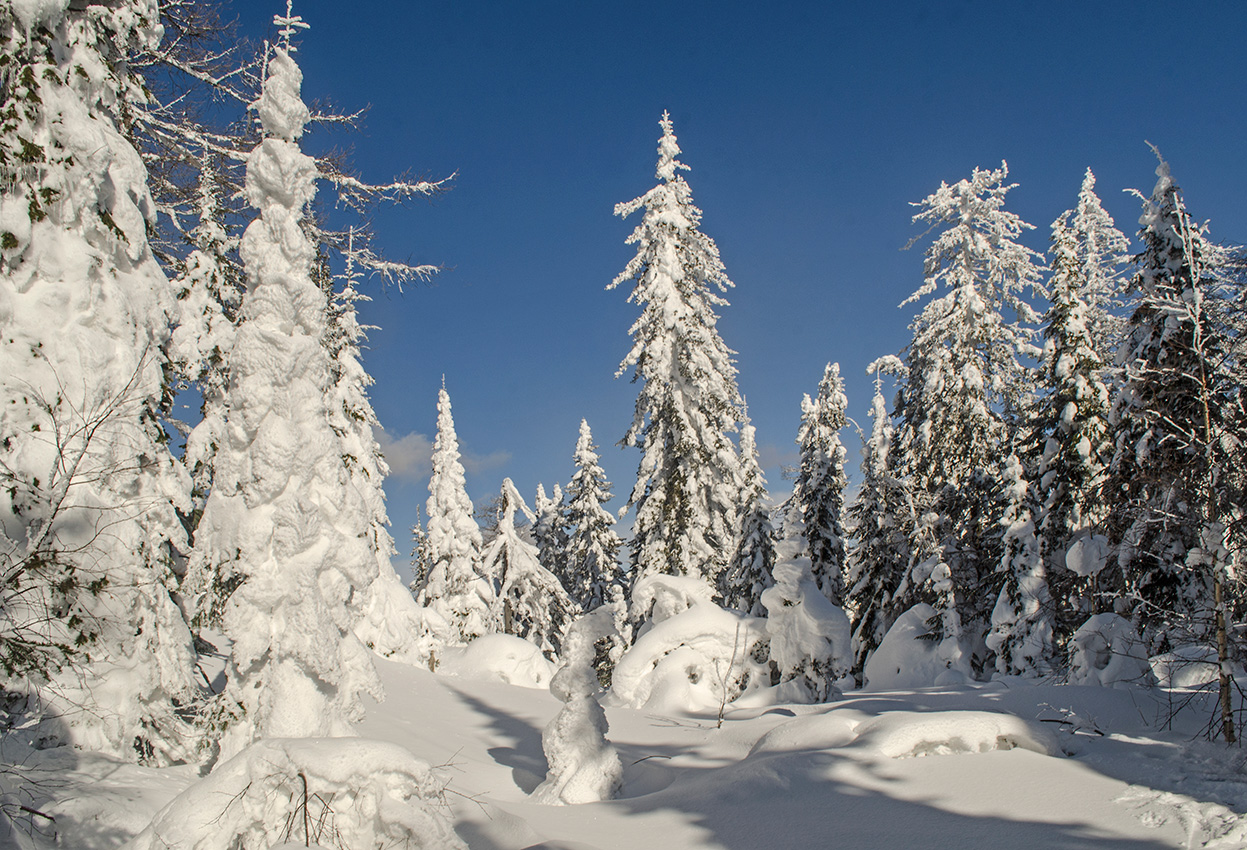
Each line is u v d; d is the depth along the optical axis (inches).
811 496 1040.8
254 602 302.0
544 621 1338.6
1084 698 448.8
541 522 1913.1
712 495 907.4
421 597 1241.4
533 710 555.2
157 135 523.5
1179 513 509.7
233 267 596.7
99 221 320.2
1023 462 822.5
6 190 297.7
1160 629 524.7
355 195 661.9
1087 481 729.0
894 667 847.1
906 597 925.8
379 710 468.8
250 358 318.3
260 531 307.3
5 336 288.8
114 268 324.2
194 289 534.9
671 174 916.6
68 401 293.7
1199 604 558.9
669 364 882.8
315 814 232.8
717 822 300.2
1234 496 404.8
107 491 299.4
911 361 1098.7
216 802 226.1
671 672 630.5
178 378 482.9
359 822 232.7
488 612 1216.8
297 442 316.2
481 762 406.9
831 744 374.3
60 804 226.5
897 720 373.7
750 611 985.5
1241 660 398.9
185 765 301.0
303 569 307.9
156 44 373.4
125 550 295.6
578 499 1589.6
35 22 306.2
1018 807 289.7
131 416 316.5
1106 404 741.3
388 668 626.8
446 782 307.1
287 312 326.3
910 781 322.3
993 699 486.0
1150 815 274.5
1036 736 358.0
